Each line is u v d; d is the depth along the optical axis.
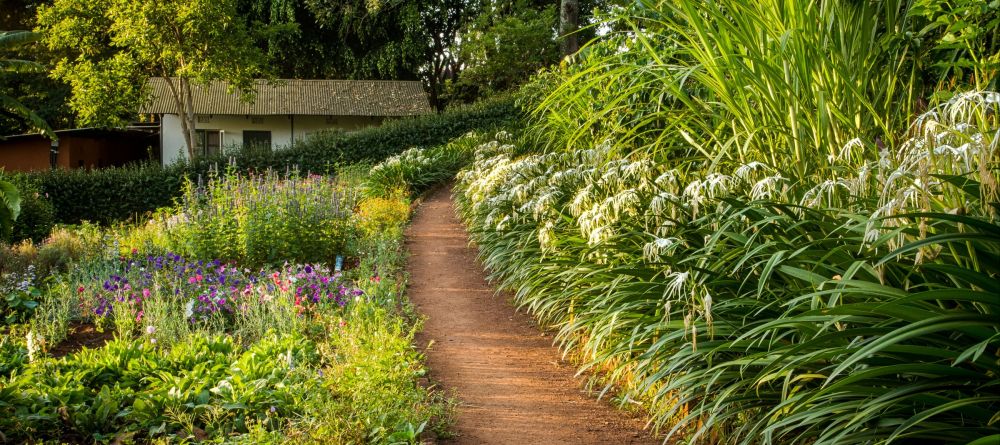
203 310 7.05
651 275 4.31
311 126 32.88
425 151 22.83
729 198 3.63
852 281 2.78
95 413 4.38
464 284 9.32
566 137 8.10
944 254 2.81
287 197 10.82
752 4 4.38
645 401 4.63
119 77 26.67
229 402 4.49
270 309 7.00
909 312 2.55
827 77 4.28
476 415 4.73
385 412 4.29
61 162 28.31
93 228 14.09
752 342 3.17
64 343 6.61
